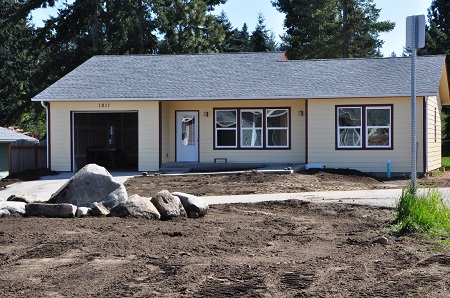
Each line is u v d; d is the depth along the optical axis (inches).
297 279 293.1
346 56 1978.3
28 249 368.5
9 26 1780.3
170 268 316.8
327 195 671.1
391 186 817.5
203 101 1111.6
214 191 757.3
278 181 836.6
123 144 1315.2
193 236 411.5
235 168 1074.1
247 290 274.5
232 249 368.5
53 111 1099.9
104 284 287.6
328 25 2055.9
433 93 965.8
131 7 1740.9
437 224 425.4
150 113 1081.4
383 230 429.1
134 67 1206.3
